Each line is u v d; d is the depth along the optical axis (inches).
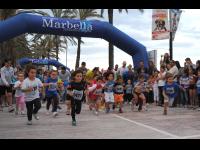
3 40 666.2
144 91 668.7
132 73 722.2
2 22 664.4
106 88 558.3
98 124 413.4
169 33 853.8
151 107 669.9
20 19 672.4
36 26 685.3
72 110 407.2
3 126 400.2
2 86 585.9
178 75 662.5
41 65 1690.5
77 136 327.0
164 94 521.0
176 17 852.6
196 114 524.4
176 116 495.8
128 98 691.4
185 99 658.2
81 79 410.3
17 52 1688.0
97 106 531.8
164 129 367.9
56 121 445.7
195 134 335.0
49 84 499.2
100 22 742.5
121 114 534.3
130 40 768.3
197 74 604.7
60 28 703.7
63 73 660.7
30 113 413.1
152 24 872.9
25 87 409.4
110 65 1219.2
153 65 767.7
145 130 361.7
